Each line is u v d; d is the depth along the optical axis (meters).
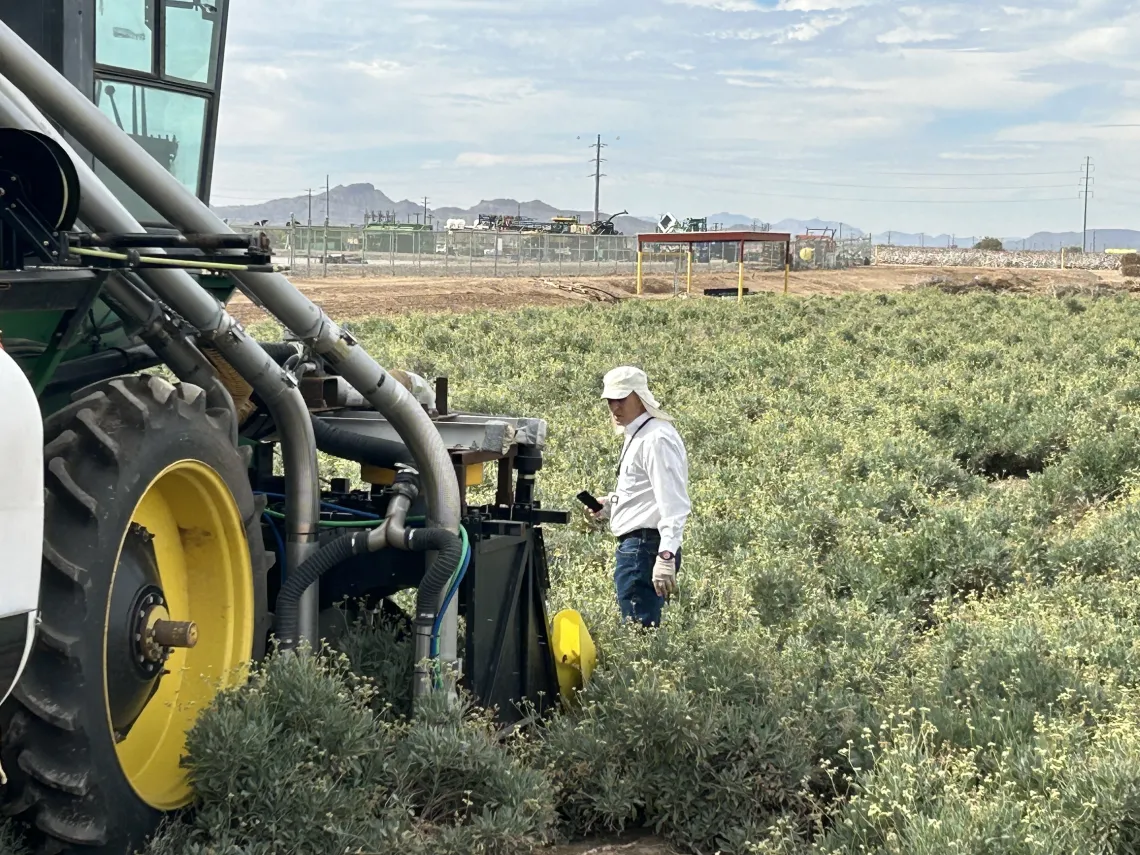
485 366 20.56
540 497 10.08
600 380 18.39
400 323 28.17
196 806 4.00
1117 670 6.05
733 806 4.68
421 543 4.77
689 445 13.67
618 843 4.68
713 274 68.69
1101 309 36.62
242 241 3.92
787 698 5.23
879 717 5.30
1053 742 4.94
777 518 9.77
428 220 102.06
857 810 4.39
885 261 103.50
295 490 4.88
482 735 4.54
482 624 4.98
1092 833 4.33
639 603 6.43
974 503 10.27
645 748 4.77
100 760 3.51
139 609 3.91
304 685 4.21
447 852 4.09
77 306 3.82
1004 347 24.59
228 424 4.37
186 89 5.19
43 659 3.41
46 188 3.52
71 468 3.57
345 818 4.02
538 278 56.53
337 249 60.12
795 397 17.11
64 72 4.43
